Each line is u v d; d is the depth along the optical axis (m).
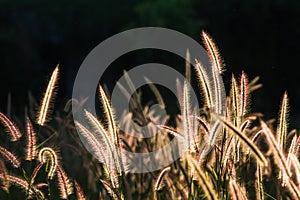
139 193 4.29
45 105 3.51
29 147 3.54
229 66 22.67
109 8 24.81
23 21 24.12
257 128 4.54
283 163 2.95
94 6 24.81
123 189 3.64
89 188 4.90
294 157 3.08
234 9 20.50
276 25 22.47
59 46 24.83
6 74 18.92
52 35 24.72
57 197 4.76
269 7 22.42
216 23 22.67
